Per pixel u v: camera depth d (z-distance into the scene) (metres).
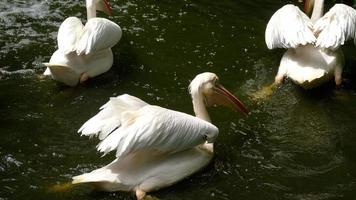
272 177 8.38
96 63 9.25
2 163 8.29
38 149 8.45
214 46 10.02
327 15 9.27
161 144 8.04
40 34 9.98
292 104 9.19
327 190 8.27
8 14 10.29
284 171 8.44
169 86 9.34
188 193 8.17
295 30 9.17
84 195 8.04
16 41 9.83
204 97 8.55
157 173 8.10
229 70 9.65
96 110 8.98
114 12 10.48
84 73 9.17
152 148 8.03
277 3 10.95
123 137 7.93
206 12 10.63
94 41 9.09
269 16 10.64
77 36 9.16
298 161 8.55
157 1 10.76
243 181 8.31
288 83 9.38
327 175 8.41
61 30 9.23
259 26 10.42
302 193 8.24
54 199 8.00
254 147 8.66
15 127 8.67
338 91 9.38
